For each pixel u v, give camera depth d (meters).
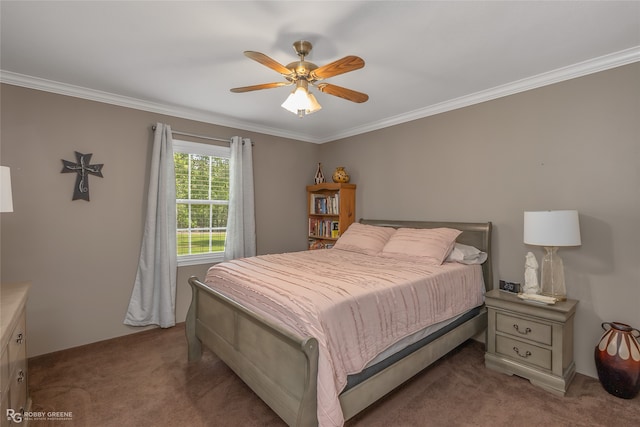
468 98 3.04
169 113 3.41
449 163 3.25
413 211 3.59
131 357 2.65
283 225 4.45
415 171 3.56
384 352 1.85
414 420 1.85
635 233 2.18
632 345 2.02
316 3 1.67
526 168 2.71
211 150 3.74
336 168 4.45
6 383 1.39
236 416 1.89
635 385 2.00
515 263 2.79
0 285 2.01
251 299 1.95
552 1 1.66
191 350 2.56
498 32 1.95
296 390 1.50
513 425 1.82
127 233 3.14
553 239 2.19
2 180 1.60
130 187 3.15
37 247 2.68
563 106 2.50
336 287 1.86
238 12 1.75
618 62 2.23
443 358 2.65
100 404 2.00
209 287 2.36
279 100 3.16
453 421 1.84
